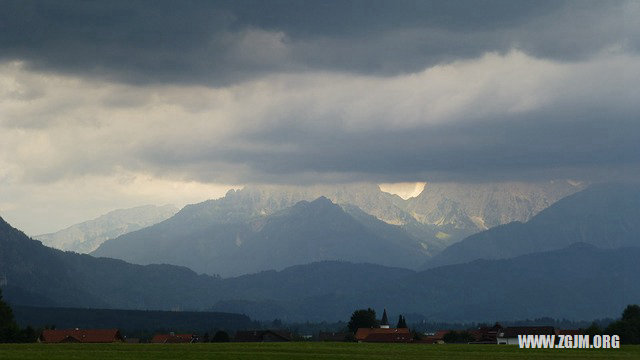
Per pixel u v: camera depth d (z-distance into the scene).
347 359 188.12
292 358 187.62
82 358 174.38
